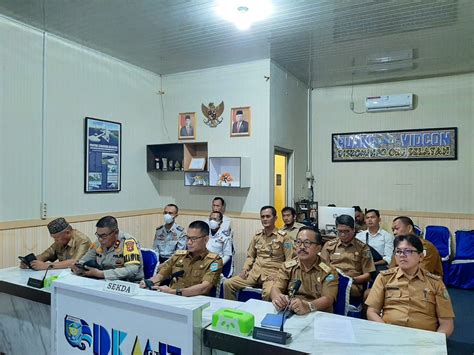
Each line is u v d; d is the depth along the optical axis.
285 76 5.02
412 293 2.06
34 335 2.20
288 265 2.37
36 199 3.63
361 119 5.65
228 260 3.90
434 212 5.20
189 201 5.14
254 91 4.64
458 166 5.08
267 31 3.73
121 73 4.63
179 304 1.56
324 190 5.87
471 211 5.00
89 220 4.17
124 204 4.69
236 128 4.75
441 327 1.97
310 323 1.71
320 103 5.89
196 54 4.41
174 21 3.49
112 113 4.50
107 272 2.40
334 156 5.83
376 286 2.19
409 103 5.24
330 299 2.12
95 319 1.72
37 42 3.64
